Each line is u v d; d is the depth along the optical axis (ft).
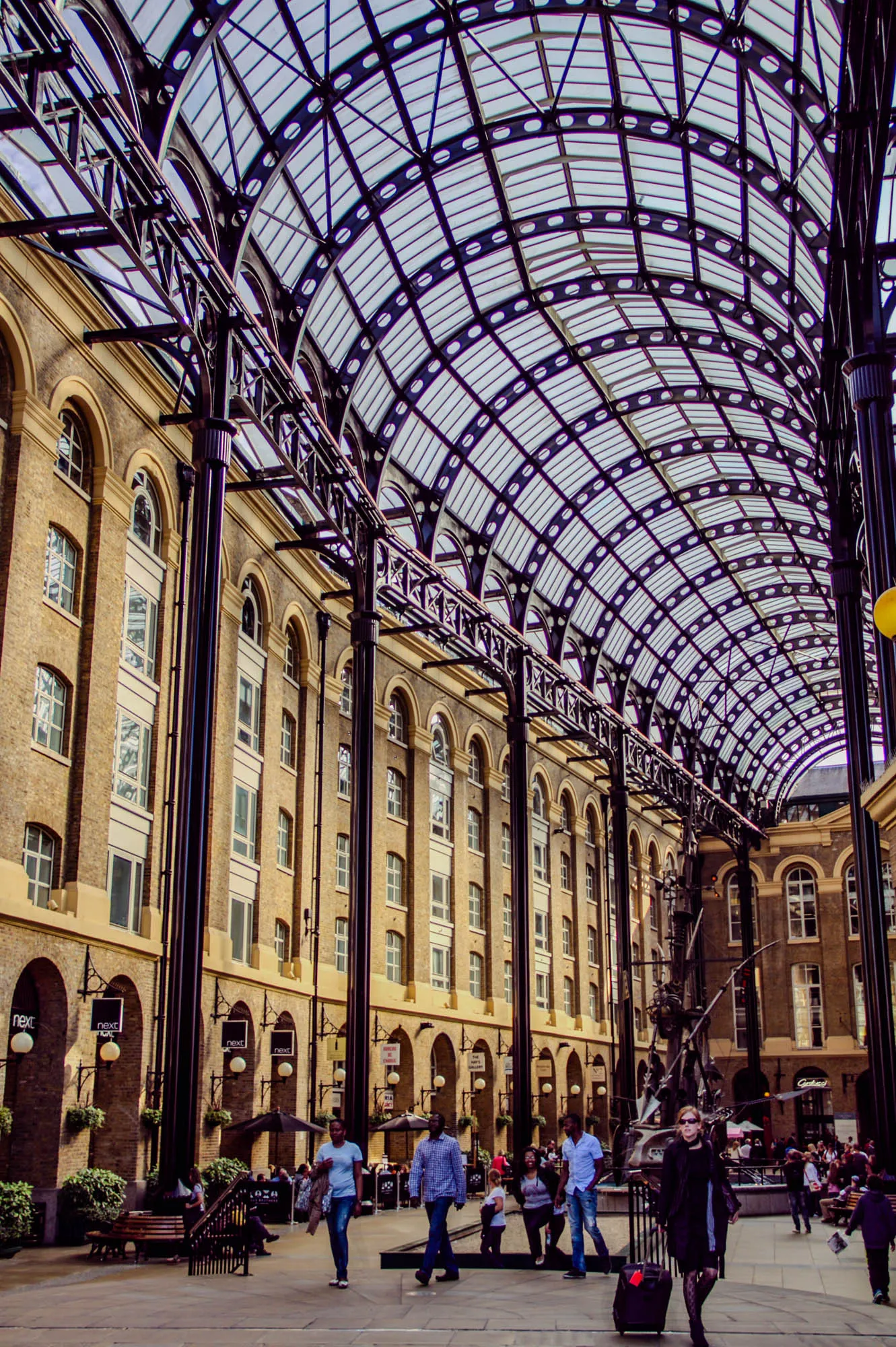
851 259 64.80
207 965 87.86
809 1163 95.76
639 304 117.50
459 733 147.02
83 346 76.95
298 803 109.70
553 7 79.30
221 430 70.64
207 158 75.51
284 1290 43.11
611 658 177.78
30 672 69.87
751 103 83.71
